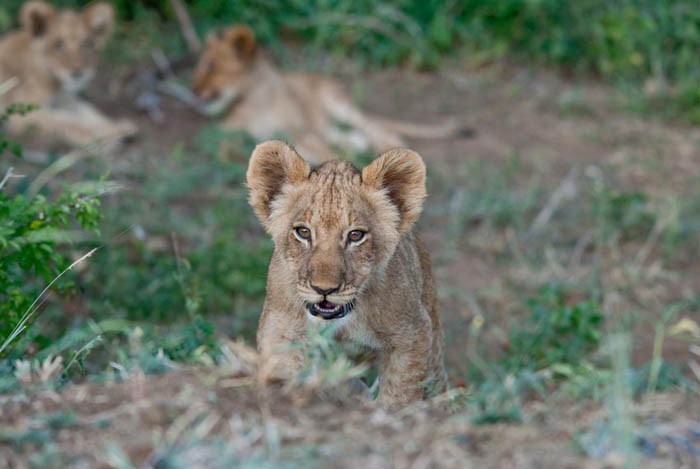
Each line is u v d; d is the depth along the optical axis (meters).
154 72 20.33
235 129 18.17
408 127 18.77
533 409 6.20
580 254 14.46
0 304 8.66
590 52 21.31
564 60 21.50
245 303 12.46
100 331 7.94
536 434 5.76
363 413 6.10
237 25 19.12
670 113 19.53
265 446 5.59
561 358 10.34
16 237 8.27
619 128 19.08
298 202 8.11
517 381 7.01
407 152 8.27
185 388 6.14
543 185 16.62
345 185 8.12
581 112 19.73
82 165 16.05
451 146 18.38
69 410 6.03
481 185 16.41
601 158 17.81
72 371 8.16
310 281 7.73
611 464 5.41
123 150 17.20
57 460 5.48
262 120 19.16
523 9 21.58
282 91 19.36
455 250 14.55
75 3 21.55
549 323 10.95
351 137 19.00
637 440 5.73
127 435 5.72
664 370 7.82
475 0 21.75
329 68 21.22
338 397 6.41
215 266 12.80
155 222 14.10
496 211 15.30
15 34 18.61
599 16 21.34
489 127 19.23
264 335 8.14
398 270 8.20
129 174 15.91
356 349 8.23
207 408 5.95
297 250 7.98
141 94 19.94
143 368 6.68
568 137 18.73
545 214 15.21
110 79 20.25
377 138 18.64
